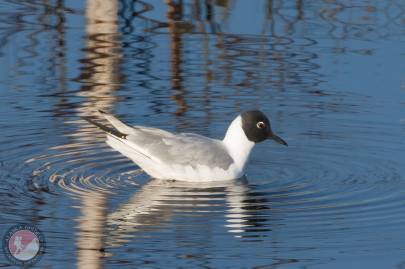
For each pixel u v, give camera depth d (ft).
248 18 75.10
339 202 48.34
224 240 43.88
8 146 55.21
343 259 42.19
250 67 67.10
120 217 46.16
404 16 75.00
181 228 45.03
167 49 69.92
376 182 51.11
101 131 57.77
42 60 67.36
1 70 65.82
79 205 47.50
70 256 42.27
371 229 45.11
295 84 64.44
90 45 69.97
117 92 63.46
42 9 76.54
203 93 63.46
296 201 48.49
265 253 42.63
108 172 52.29
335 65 67.15
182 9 76.64
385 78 65.10
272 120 59.98
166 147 51.24
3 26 72.95
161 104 61.72
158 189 50.14
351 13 76.07
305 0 78.38
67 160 53.62
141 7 76.64
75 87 63.67
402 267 41.45
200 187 50.60
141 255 42.42
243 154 52.26
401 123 59.31
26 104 61.11
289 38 71.67
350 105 61.77
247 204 48.03
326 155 55.21
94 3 72.38
